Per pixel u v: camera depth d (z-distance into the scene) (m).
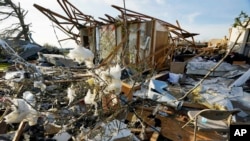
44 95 2.47
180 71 7.57
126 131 2.85
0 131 3.13
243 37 9.00
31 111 1.40
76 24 5.61
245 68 7.55
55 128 2.99
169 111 4.14
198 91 4.86
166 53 7.47
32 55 12.22
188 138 3.55
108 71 1.49
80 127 2.37
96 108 1.94
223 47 8.23
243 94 4.93
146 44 7.48
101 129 2.23
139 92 4.43
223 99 4.44
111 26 7.77
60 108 2.24
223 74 7.28
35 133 2.70
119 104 2.06
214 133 3.32
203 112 2.54
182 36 7.59
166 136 3.91
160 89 4.55
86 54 1.43
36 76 2.14
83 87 2.18
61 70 2.79
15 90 2.24
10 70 5.80
